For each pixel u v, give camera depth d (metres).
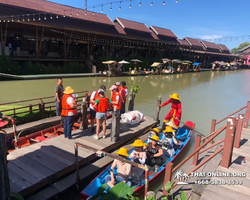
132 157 5.16
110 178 4.84
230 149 4.38
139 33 37.06
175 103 7.97
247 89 23.34
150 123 9.05
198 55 53.97
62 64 28.25
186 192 4.44
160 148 5.79
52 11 24.75
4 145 1.82
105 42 34.34
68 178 5.09
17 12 21.88
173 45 44.66
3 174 1.83
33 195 4.49
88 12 30.12
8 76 19.02
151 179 5.10
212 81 30.14
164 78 30.72
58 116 9.05
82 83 20.80
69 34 27.59
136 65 34.25
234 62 62.47
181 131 8.56
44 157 5.52
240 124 5.46
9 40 25.22
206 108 14.13
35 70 22.70
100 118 6.61
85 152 5.89
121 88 9.05
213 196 3.58
